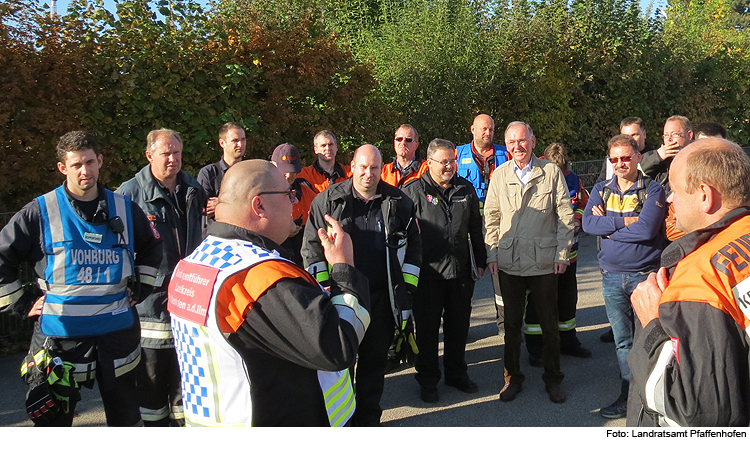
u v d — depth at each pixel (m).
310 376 1.77
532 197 4.10
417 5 9.76
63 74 5.44
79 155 2.90
